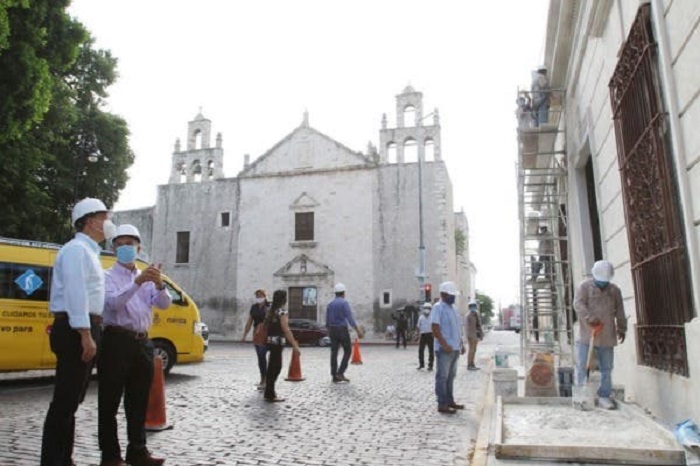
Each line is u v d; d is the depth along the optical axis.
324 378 12.79
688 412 5.69
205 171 38.66
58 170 22.34
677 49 5.59
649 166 6.48
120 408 8.47
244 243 36.78
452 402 8.52
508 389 8.77
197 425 7.21
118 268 5.26
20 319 10.52
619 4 7.60
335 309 12.11
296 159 36.66
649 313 6.91
